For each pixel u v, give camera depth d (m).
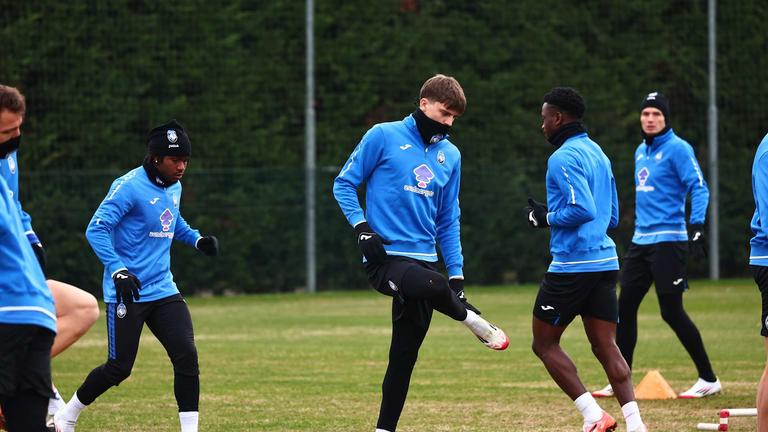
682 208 34.31
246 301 70.62
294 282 76.69
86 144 74.25
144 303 25.42
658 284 33.59
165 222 25.91
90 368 40.06
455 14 82.00
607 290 25.59
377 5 80.44
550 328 25.70
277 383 35.72
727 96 85.88
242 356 42.97
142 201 25.41
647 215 34.34
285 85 78.44
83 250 71.06
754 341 46.59
